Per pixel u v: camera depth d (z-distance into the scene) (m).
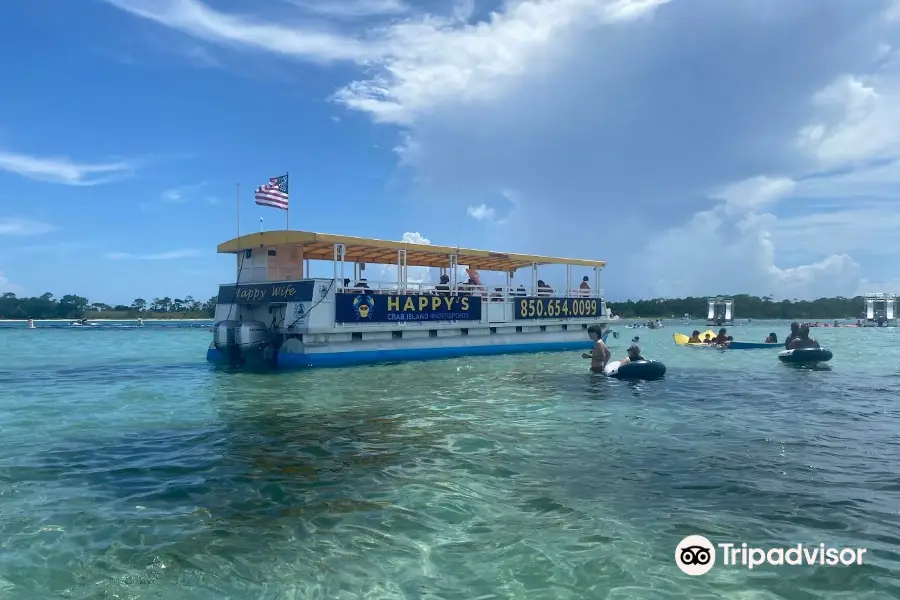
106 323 94.75
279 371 18.89
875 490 6.66
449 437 9.25
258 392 14.22
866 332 61.16
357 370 19.02
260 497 6.48
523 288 28.50
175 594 4.42
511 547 5.19
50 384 16.06
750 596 4.38
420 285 23.72
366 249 23.38
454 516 5.91
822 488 6.72
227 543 5.29
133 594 4.42
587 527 5.61
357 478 7.13
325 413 11.35
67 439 9.27
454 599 4.36
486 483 6.93
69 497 6.50
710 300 83.00
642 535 5.42
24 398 13.52
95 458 8.10
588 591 4.45
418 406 12.10
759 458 8.01
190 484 6.93
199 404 12.52
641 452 8.33
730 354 26.56
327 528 5.62
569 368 19.52
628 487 6.76
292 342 20.14
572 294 30.95
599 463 7.77
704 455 8.16
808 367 20.58
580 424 10.23
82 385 15.80
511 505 6.20
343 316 20.75
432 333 23.95
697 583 4.55
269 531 5.55
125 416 11.16
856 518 5.82
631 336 50.62
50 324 89.62
